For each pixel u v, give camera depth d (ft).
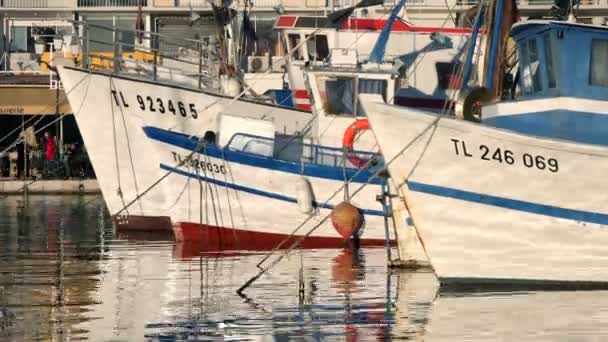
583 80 224.12
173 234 322.14
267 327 185.37
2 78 540.11
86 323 188.03
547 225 220.02
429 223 223.10
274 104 323.98
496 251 221.87
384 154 222.69
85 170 502.38
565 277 221.46
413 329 183.21
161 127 322.75
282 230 297.53
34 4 596.70
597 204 219.20
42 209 403.75
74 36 331.16
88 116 326.03
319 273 242.78
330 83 309.01
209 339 177.17
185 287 223.30
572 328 183.52
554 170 217.56
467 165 219.61
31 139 499.10
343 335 179.42
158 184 310.24
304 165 294.87
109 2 596.70
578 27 223.30
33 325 186.50
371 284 227.20
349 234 289.94
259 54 500.74
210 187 301.43
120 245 295.48
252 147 301.02
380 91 309.63
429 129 219.20
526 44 232.94
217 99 321.73
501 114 228.22
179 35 590.96
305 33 354.54
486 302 206.18
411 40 342.44
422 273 242.99
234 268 250.57
